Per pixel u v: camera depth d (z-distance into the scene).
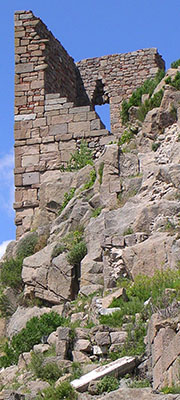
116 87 38.81
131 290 22.94
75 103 38.91
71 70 38.88
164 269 23.45
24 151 34.72
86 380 19.20
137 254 24.17
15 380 21.34
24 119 35.12
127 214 26.27
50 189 31.98
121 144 31.62
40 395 19.52
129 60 38.97
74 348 21.25
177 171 26.41
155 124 30.08
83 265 26.06
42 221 31.77
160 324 18.47
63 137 34.41
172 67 33.28
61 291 26.83
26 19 36.34
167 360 17.73
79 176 31.52
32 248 30.31
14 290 28.91
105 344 20.53
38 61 35.81
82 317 23.09
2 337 27.48
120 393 16.45
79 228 28.45
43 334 23.62
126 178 28.58
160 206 25.50
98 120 34.25
